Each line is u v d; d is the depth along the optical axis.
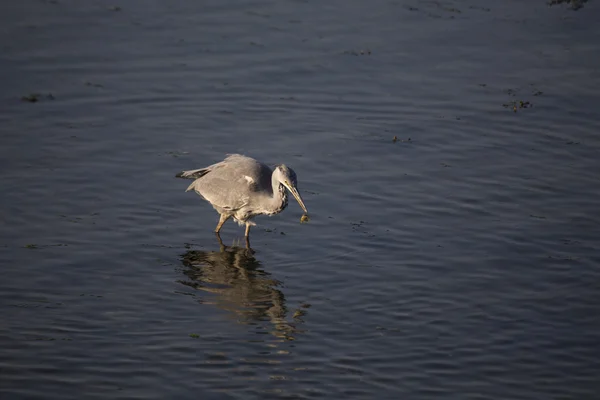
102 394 10.09
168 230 14.50
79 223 14.48
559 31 22.47
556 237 13.84
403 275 12.91
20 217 14.53
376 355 10.91
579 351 10.91
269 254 13.73
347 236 14.15
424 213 14.77
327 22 23.17
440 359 10.82
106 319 11.77
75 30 22.47
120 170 16.30
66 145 17.16
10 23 22.78
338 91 19.58
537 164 16.38
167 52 21.38
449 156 16.84
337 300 12.30
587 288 12.37
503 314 11.80
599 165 16.20
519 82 19.84
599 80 19.73
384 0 24.86
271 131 17.92
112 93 19.36
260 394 10.09
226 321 11.77
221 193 14.27
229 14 23.72
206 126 18.11
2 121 17.98
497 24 23.00
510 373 10.52
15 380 10.33
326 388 10.21
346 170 16.34
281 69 20.56
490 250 13.53
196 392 10.14
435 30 22.58
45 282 12.68
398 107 18.89
